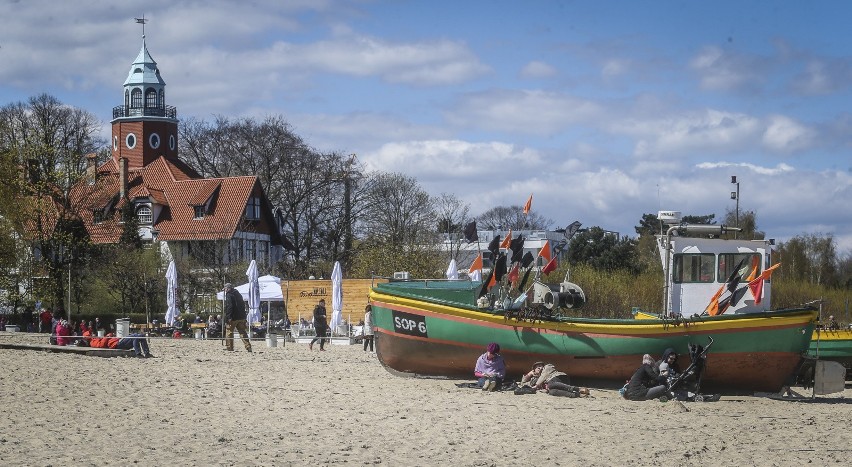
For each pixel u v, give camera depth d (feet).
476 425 57.31
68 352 100.58
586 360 77.10
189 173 317.42
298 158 302.45
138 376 78.02
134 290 220.43
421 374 82.99
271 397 67.62
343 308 181.88
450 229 244.83
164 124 320.50
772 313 74.74
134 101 322.34
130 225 247.70
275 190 302.45
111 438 49.65
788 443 55.01
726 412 67.41
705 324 75.05
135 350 99.91
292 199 299.17
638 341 75.66
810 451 52.65
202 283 234.38
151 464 43.45
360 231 291.38
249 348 114.21
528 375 75.82
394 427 55.62
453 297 83.35
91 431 51.55
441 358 80.59
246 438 50.78
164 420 55.93
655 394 71.77
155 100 323.57
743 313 75.61
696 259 81.30
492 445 51.01
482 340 78.74
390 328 82.12
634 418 62.80
